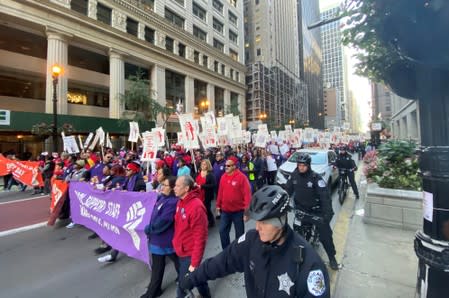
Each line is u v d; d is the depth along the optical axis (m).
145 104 23.23
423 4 1.66
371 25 2.53
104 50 24.47
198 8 38.56
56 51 19.89
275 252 1.49
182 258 3.02
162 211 3.33
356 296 3.07
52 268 4.27
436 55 1.70
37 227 6.44
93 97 25.16
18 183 12.33
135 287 3.70
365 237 4.91
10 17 17.98
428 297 1.80
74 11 20.73
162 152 12.96
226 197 4.51
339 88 146.50
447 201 1.72
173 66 31.95
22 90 20.73
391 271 3.61
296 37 93.31
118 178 5.64
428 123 1.86
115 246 4.42
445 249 1.69
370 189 5.78
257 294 1.55
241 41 50.28
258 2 70.06
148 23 28.47
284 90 76.81
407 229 5.28
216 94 42.69
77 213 5.95
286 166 9.23
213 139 10.80
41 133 16.61
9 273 4.11
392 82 2.36
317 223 3.80
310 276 1.37
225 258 1.79
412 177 5.91
